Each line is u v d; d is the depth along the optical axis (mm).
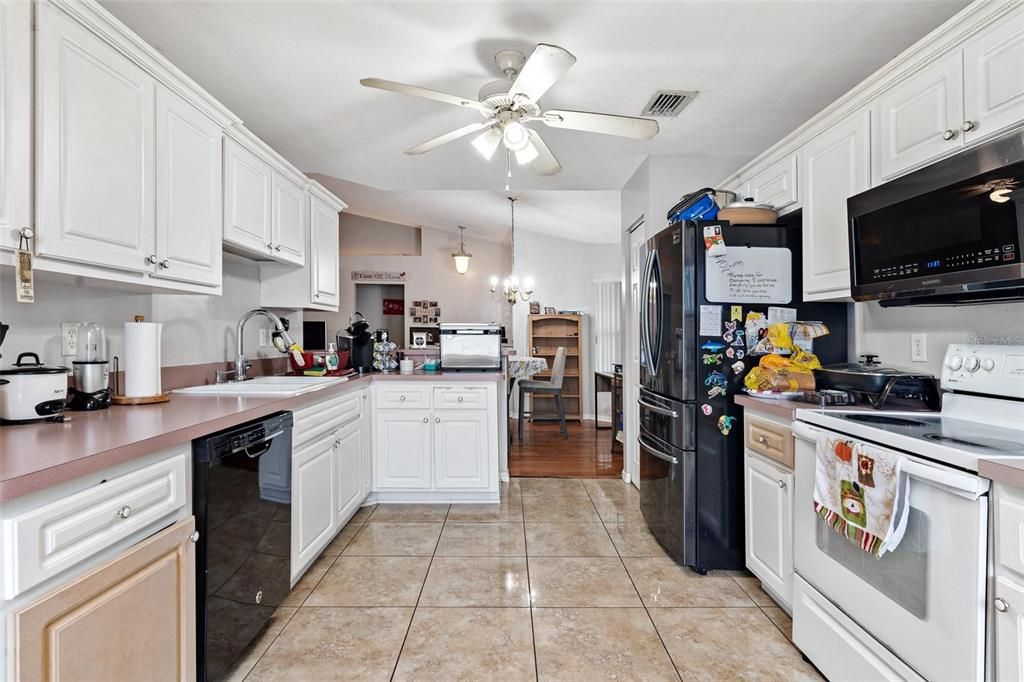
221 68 2127
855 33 1880
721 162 3186
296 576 2059
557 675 1585
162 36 1888
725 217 2312
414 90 1809
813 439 1545
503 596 2076
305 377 2834
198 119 1852
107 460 1037
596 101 2463
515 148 2139
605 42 1942
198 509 1382
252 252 2436
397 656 1678
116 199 1449
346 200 5469
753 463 2086
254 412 1665
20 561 858
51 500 928
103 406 1630
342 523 2607
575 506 3236
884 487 1238
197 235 1847
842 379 1896
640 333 2918
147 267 1582
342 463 2611
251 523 1639
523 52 1994
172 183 1702
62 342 1653
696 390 2291
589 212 5199
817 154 2059
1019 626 951
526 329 6754
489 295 7594
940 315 1811
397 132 2826
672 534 2406
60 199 1262
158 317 2131
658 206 3189
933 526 1135
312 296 3051
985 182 1257
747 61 2088
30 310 1547
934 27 1837
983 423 1445
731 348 2281
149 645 1162
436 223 7012
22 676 854
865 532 1295
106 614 1031
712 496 2287
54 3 1236
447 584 2180
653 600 2051
